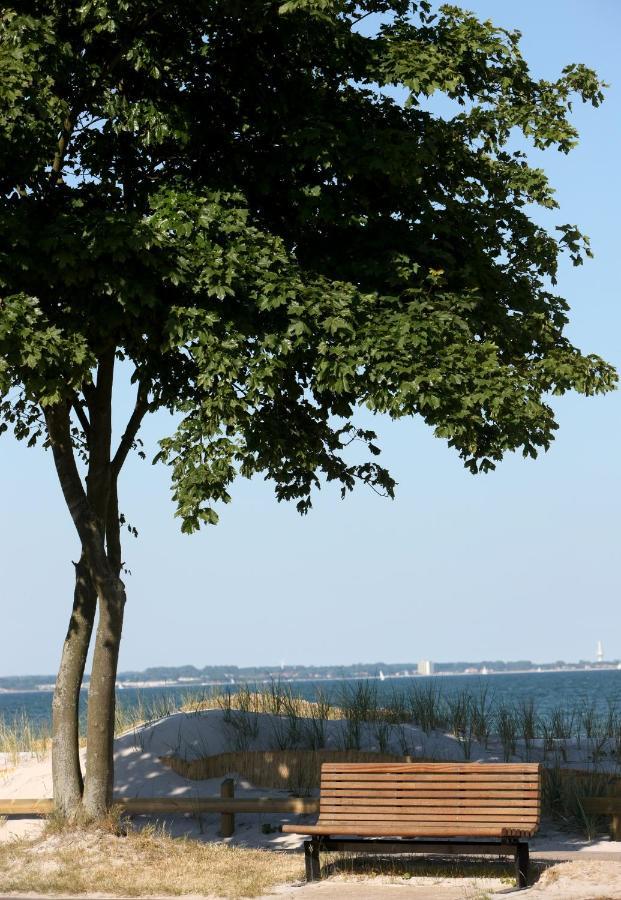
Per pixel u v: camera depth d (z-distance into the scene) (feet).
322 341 33.58
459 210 38.50
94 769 35.86
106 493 37.58
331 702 58.44
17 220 32.24
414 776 31.86
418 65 36.09
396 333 33.50
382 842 31.45
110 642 36.47
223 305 33.83
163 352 33.50
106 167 37.40
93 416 37.91
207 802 37.96
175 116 35.99
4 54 32.50
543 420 35.12
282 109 36.42
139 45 34.83
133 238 31.94
